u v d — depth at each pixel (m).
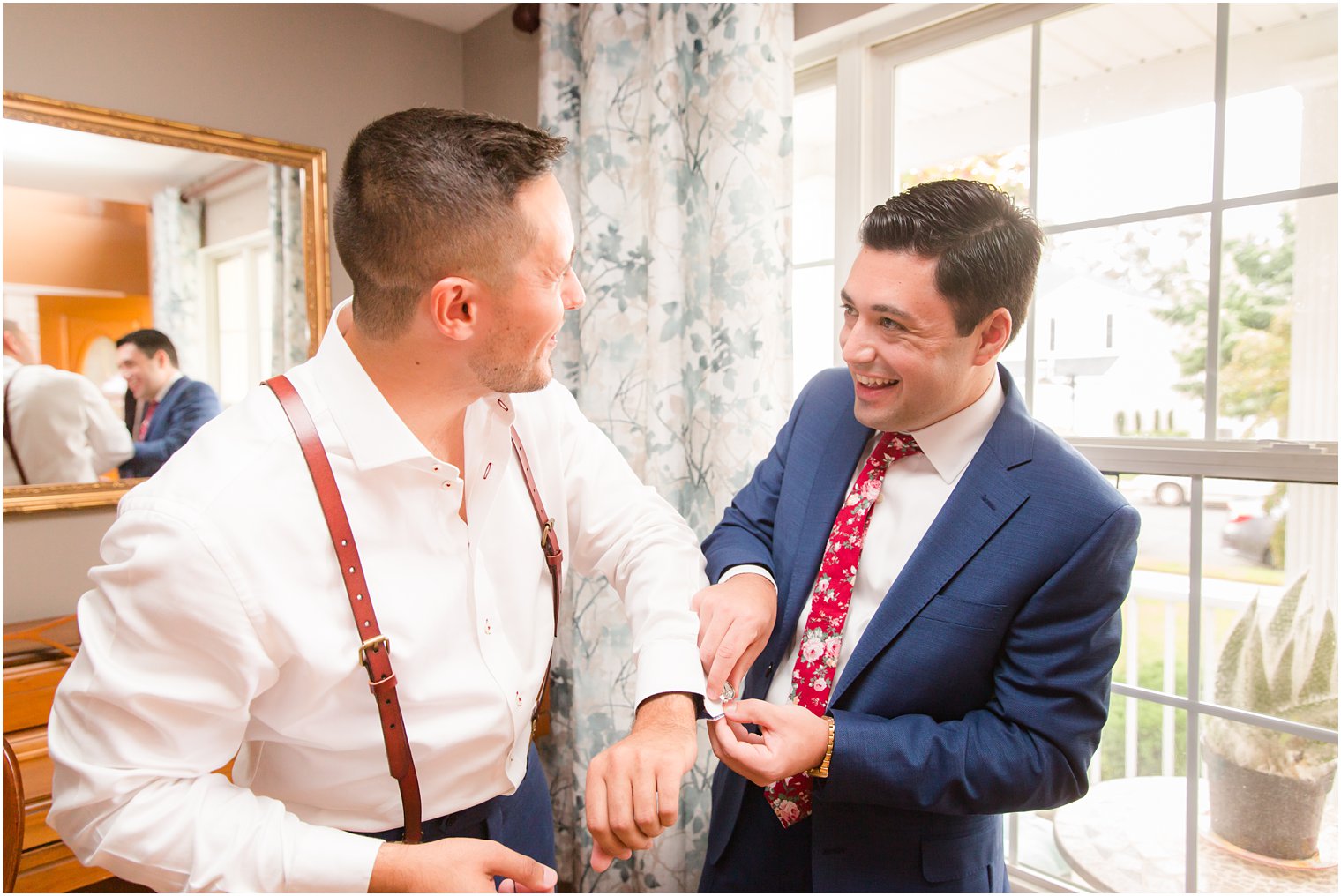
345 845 0.63
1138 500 1.33
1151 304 1.30
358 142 0.67
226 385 2.13
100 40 1.89
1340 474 1.10
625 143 1.87
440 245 0.63
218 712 0.66
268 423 0.71
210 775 0.68
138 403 1.99
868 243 0.87
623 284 1.88
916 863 0.96
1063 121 1.38
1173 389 1.28
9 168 1.79
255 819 0.64
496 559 0.83
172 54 2.01
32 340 1.84
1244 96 1.19
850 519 1.02
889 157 1.62
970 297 0.83
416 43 2.46
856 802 0.90
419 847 0.64
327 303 2.30
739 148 1.60
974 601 0.90
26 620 1.86
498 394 0.79
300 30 2.23
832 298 1.77
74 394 1.90
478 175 0.62
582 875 1.95
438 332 0.67
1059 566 0.87
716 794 1.15
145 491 0.67
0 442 1.81
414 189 0.62
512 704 0.81
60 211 1.86
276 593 0.67
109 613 0.65
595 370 1.90
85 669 0.65
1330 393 1.14
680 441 1.79
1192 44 1.24
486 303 0.66
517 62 2.37
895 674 0.93
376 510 0.73
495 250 0.64
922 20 1.50
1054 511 0.88
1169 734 1.34
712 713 0.82
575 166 2.01
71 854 1.61
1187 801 1.32
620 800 0.68
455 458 0.83
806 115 1.79
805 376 1.84
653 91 1.75
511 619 0.85
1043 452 0.92
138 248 1.98
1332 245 1.13
